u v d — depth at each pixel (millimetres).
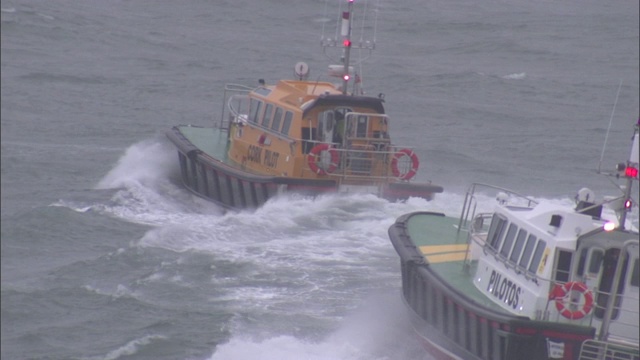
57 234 74125
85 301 60906
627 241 44500
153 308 60031
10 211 79000
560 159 112125
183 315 58875
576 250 45906
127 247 70812
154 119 126062
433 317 53906
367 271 67062
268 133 83500
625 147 120188
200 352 54000
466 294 50719
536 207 50469
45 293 61438
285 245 71750
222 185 84375
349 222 75625
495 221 52625
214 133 98375
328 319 59062
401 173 81250
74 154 103188
